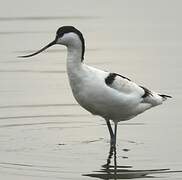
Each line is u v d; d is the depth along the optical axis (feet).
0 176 39.55
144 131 48.39
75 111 52.85
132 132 48.21
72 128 49.21
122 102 43.98
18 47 70.69
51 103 54.49
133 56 66.95
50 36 74.13
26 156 43.19
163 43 71.41
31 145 45.44
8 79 60.64
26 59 66.85
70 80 43.70
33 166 41.27
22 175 39.70
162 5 87.86
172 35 74.33
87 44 71.00
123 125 49.83
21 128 49.03
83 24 78.69
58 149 44.62
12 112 52.31
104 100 43.65
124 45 70.69
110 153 43.93
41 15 82.99
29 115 51.72
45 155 43.45
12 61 66.13
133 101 44.55
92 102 43.80
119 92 43.93
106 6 87.71
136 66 63.72
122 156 43.32
